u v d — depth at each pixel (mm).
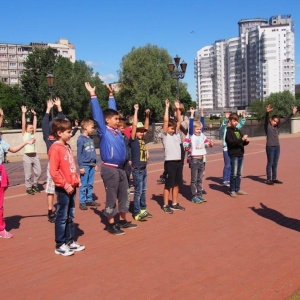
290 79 139000
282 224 6031
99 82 70312
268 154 9477
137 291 3811
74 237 5688
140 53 64188
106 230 6016
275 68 138125
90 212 7316
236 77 154375
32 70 61531
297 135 27781
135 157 6469
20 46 141000
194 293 3719
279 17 153250
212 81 170500
